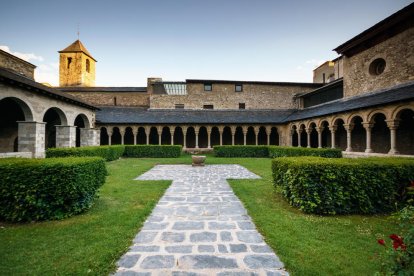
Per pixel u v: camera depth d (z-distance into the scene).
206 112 26.36
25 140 11.87
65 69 32.50
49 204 4.40
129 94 28.41
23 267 2.78
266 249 3.28
